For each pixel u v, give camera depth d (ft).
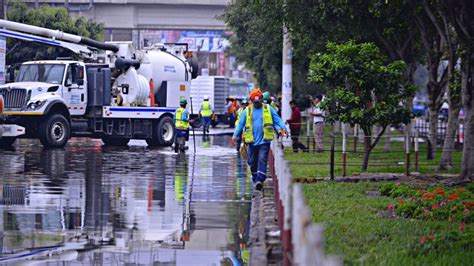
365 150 182.39
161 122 284.82
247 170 190.90
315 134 240.12
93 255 90.38
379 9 208.54
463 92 162.61
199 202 133.28
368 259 81.87
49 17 392.06
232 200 136.26
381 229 100.37
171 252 93.04
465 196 128.16
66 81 262.06
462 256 85.10
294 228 59.82
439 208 112.98
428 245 89.81
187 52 307.99
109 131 275.59
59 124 256.11
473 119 160.76
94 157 220.43
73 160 208.33
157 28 577.84
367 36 241.35
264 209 117.19
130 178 167.02
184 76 303.07
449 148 191.01
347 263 79.56
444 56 230.89
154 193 143.64
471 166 160.25
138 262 87.35
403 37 268.82
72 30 399.44
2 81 253.24
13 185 150.10
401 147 277.23
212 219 116.16
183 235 103.45
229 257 90.74
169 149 265.75
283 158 92.02
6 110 249.96
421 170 186.19
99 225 109.29
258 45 363.97
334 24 233.55
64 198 133.80
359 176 163.63
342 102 174.19
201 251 93.71
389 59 269.03
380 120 174.29
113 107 273.54
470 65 161.17
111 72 279.69
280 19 244.83
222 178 171.42
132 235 102.78
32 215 115.85
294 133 242.78
